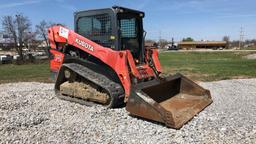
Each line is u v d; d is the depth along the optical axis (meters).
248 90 9.73
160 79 6.68
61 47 7.87
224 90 9.69
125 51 6.54
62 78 7.87
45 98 7.83
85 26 7.48
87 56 7.36
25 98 7.81
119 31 6.90
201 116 6.17
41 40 41.09
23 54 38.19
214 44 88.94
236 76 14.28
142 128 5.41
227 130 5.28
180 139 4.87
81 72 7.06
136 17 7.60
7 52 50.06
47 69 21.12
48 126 5.47
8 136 4.97
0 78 15.30
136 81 6.48
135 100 5.86
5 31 39.69
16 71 19.83
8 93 8.75
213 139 4.86
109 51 6.67
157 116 5.56
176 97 7.43
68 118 5.96
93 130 5.26
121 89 6.65
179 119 5.68
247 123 5.75
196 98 7.34
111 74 6.89
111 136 5.00
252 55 42.16
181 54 51.78
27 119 5.75
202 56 45.53
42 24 40.41
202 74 15.44
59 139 4.84
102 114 6.17
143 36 7.68
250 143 4.69
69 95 7.54
